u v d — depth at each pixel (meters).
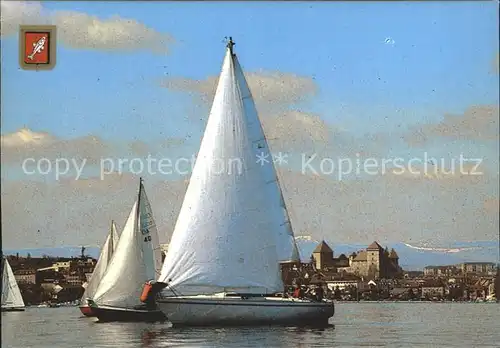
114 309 139.25
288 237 104.62
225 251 101.25
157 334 101.31
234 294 101.44
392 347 88.69
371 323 133.75
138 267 140.00
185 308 101.06
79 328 124.44
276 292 103.25
